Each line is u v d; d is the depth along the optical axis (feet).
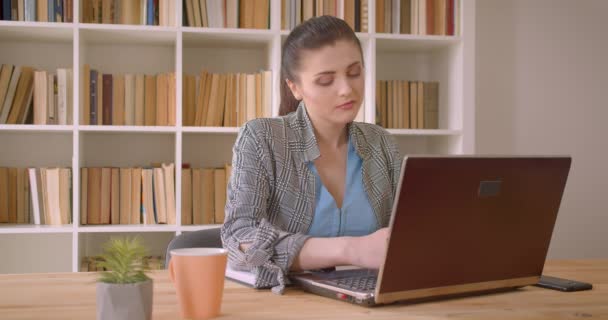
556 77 12.19
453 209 3.31
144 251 2.76
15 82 9.52
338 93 4.33
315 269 3.99
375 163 5.08
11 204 9.66
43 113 9.50
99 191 9.70
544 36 12.14
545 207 3.72
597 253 12.48
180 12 9.64
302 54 4.42
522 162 3.53
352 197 4.90
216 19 9.84
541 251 3.82
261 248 3.88
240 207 4.48
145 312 2.65
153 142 10.77
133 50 10.68
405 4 10.40
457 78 10.52
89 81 9.66
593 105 12.34
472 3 10.42
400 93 10.63
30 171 9.52
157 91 9.85
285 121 4.87
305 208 4.74
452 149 10.67
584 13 12.27
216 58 10.94
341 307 3.32
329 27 4.40
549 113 12.17
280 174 4.72
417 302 3.45
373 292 3.31
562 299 3.57
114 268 2.68
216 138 10.99
